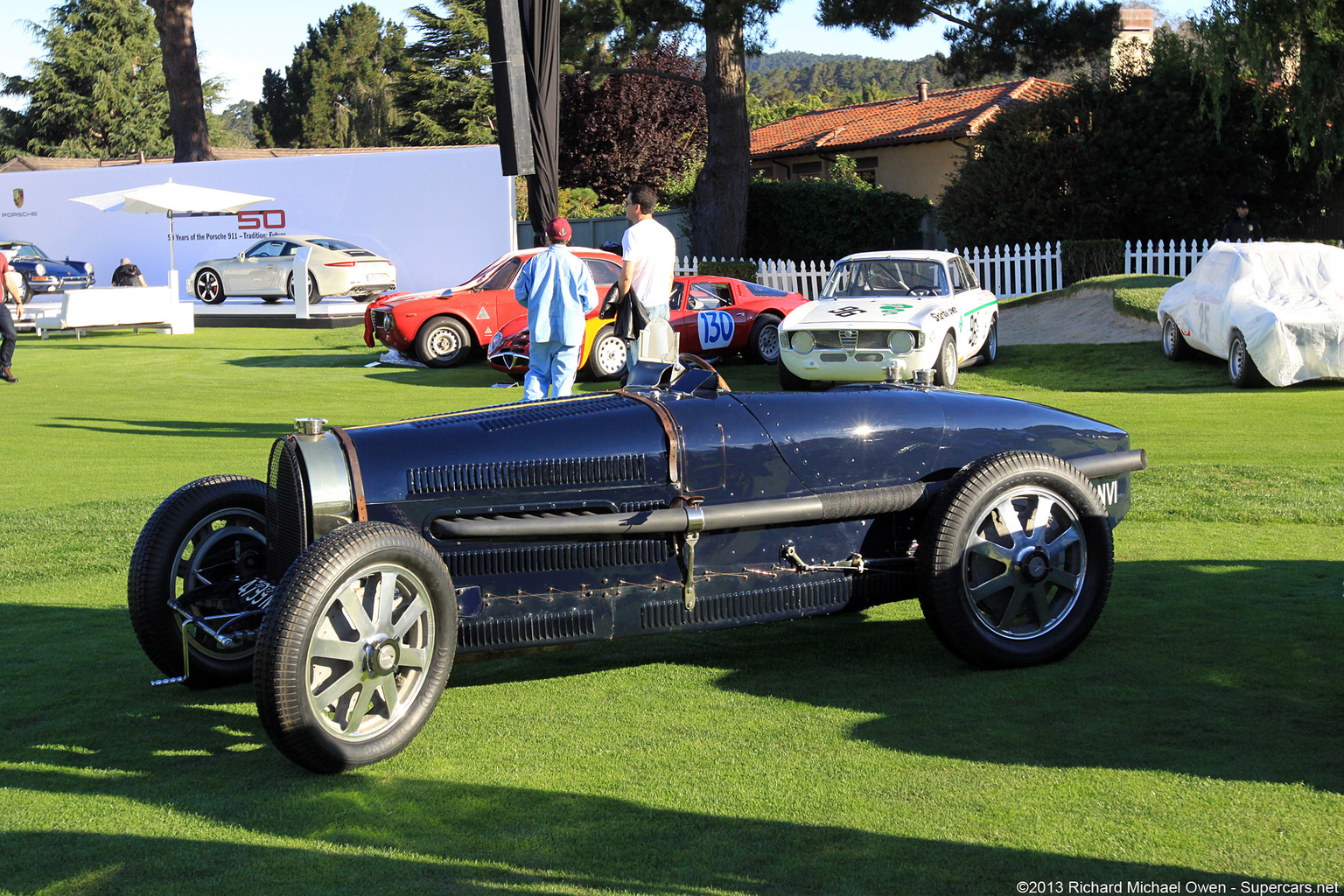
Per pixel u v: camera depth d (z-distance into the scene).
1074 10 25.48
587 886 2.72
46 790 3.36
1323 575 5.40
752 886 2.70
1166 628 4.65
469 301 17.14
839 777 3.31
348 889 2.73
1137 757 3.39
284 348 20.23
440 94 58.25
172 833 3.05
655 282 9.31
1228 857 2.79
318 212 26.28
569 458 3.99
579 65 24.91
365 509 3.75
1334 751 3.39
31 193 28.44
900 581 4.39
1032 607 4.28
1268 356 12.37
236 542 4.48
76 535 6.77
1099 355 15.74
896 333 12.49
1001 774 3.30
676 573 4.05
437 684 3.62
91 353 19.80
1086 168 26.09
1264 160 26.44
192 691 4.32
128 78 70.50
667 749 3.57
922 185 35.41
